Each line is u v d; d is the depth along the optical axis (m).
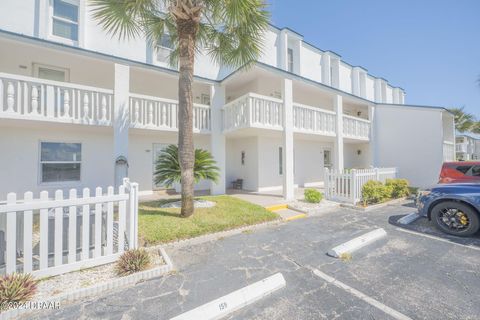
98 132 8.57
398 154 12.60
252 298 2.52
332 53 14.34
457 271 3.24
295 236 4.84
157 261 3.49
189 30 5.30
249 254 3.88
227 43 6.50
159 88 9.96
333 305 2.47
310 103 12.62
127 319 2.24
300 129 9.56
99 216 3.32
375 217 6.47
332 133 10.94
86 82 8.27
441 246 4.22
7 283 2.37
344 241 4.52
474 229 4.60
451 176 6.68
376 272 3.23
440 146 11.46
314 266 3.43
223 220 5.34
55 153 7.89
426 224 5.70
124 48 8.97
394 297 2.62
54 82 6.20
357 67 16.06
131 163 9.38
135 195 3.62
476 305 2.45
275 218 6.03
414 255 3.82
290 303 2.51
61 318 2.25
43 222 2.89
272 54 11.77
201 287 2.83
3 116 5.60
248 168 11.32
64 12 7.83
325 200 8.65
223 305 2.36
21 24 7.15
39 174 7.57
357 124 12.43
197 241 4.46
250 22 5.55
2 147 7.07
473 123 19.28
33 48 6.55
